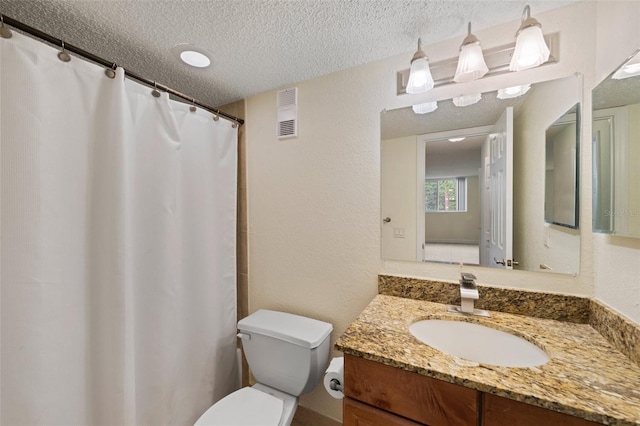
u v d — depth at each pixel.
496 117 1.09
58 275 0.86
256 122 1.64
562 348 0.78
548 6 0.96
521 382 0.62
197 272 1.36
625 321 0.73
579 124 0.94
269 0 0.90
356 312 1.37
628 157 0.72
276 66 1.33
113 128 0.97
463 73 0.99
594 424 0.54
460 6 0.95
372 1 0.91
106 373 0.97
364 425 0.77
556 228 0.99
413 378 0.71
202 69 1.35
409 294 1.22
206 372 1.40
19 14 0.95
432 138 1.20
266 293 1.63
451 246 1.18
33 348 0.81
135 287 1.09
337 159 1.40
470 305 1.04
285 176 1.55
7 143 0.76
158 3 0.91
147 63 1.29
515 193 1.07
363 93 1.32
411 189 1.24
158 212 1.16
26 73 0.78
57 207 0.86
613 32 0.83
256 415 1.07
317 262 1.46
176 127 1.22
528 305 1.02
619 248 0.79
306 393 1.33
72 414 0.90
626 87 0.73
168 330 1.20
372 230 1.33
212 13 0.96
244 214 1.69
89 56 0.93
